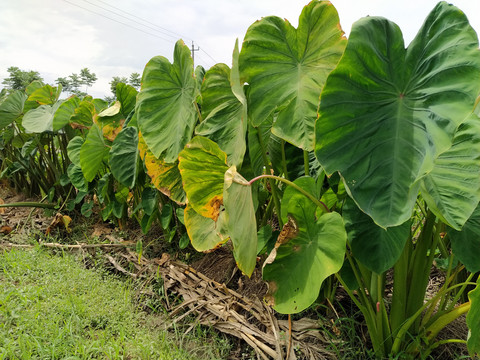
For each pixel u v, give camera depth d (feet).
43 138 14.67
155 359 6.19
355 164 3.75
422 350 5.43
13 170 14.83
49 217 13.42
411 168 3.62
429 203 4.50
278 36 5.48
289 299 4.76
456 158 4.67
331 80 3.74
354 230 4.94
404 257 5.18
